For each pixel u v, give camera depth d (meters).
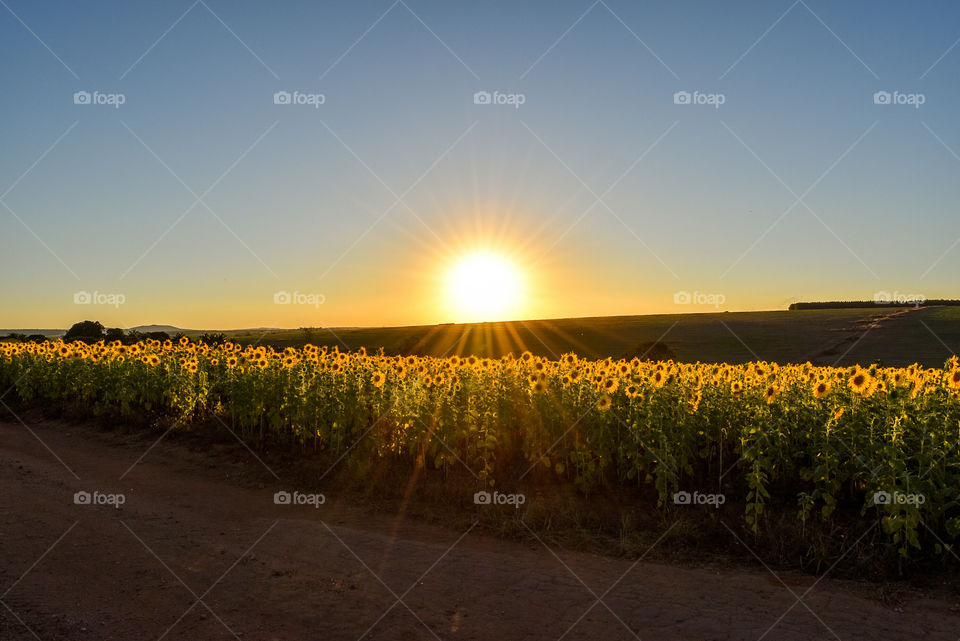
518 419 14.64
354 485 13.88
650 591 8.23
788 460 12.54
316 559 9.29
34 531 9.94
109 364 23.91
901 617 7.43
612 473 13.68
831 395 12.62
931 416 10.27
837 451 11.20
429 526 11.45
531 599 7.92
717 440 14.04
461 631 6.98
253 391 18.20
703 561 9.41
